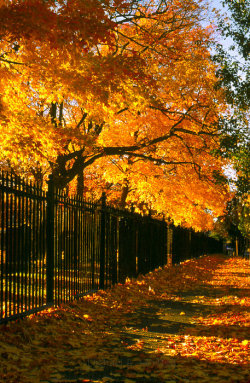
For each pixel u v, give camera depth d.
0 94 13.03
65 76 11.36
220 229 62.56
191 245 37.81
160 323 8.41
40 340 6.30
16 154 14.73
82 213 10.52
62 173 18.20
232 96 14.84
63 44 8.84
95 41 8.75
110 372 5.11
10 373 4.68
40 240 8.13
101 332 7.22
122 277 13.94
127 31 15.41
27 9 7.56
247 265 31.22
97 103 13.07
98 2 8.45
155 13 16.19
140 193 27.58
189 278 18.42
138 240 16.41
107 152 19.44
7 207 6.81
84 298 10.20
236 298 11.94
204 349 6.23
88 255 10.95
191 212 29.12
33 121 13.86
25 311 7.39
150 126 22.78
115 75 10.81
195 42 18.14
